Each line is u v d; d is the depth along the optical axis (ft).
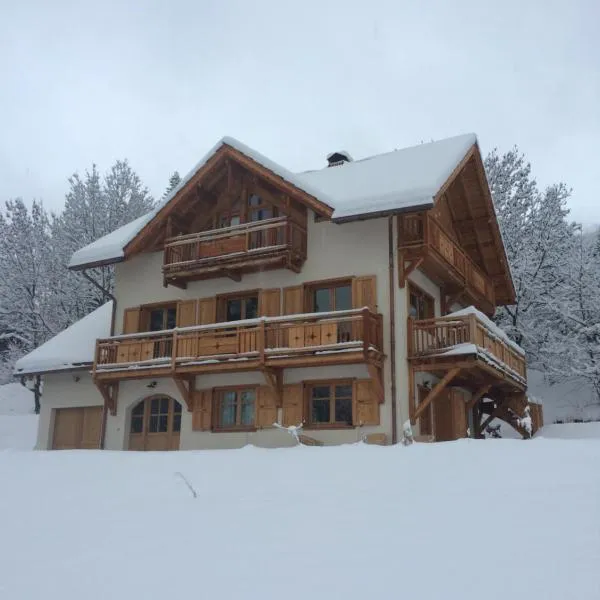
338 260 61.46
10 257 118.73
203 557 17.51
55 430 74.13
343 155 79.66
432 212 65.10
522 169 106.01
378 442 55.47
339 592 14.05
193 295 68.59
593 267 97.35
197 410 64.80
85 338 75.41
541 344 98.89
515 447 33.37
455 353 55.31
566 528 17.46
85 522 23.27
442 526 18.58
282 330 59.47
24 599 15.48
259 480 28.78
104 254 70.18
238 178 68.39
